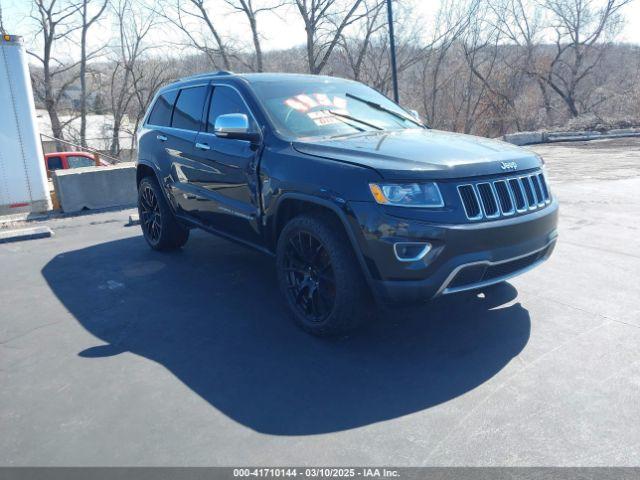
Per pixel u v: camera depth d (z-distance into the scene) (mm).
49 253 6500
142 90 31578
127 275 5488
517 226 3455
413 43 29000
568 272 4918
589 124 19797
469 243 3275
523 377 3188
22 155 8477
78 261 6082
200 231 7320
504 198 3492
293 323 4133
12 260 6246
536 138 18000
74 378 3412
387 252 3275
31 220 8750
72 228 7934
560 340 3617
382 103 5141
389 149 3633
